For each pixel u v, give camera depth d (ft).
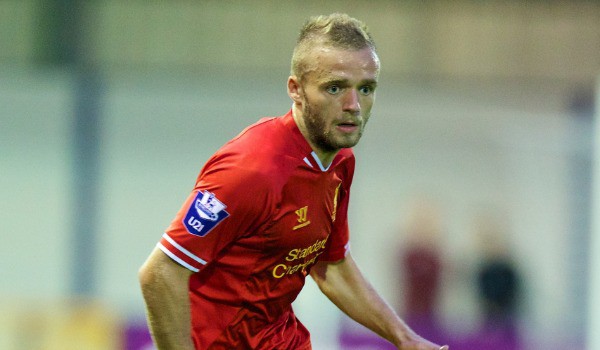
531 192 116.88
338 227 39.73
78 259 116.06
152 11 114.52
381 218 117.80
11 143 115.14
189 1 114.73
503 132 117.39
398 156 118.21
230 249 35.42
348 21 34.68
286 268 36.27
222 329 36.55
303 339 39.45
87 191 115.96
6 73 113.19
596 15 115.03
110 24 114.01
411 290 106.32
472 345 95.55
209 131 117.29
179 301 34.76
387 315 40.96
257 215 34.35
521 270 108.27
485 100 117.08
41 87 114.01
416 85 116.57
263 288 36.37
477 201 117.39
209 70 116.26
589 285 113.09
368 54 34.19
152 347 91.35
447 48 115.85
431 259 107.55
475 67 116.37
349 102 34.01
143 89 115.55
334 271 41.42
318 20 34.86
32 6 112.37
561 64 115.96
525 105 116.78
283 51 116.26
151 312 34.96
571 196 115.75
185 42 115.44
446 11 115.24
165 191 117.39
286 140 35.14
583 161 115.65
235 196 33.91
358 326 89.66
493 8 115.14
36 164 115.44
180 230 34.45
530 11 115.55
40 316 90.48
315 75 34.14
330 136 34.42
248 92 117.08
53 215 115.85
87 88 114.83
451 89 116.98
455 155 118.21
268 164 34.32
